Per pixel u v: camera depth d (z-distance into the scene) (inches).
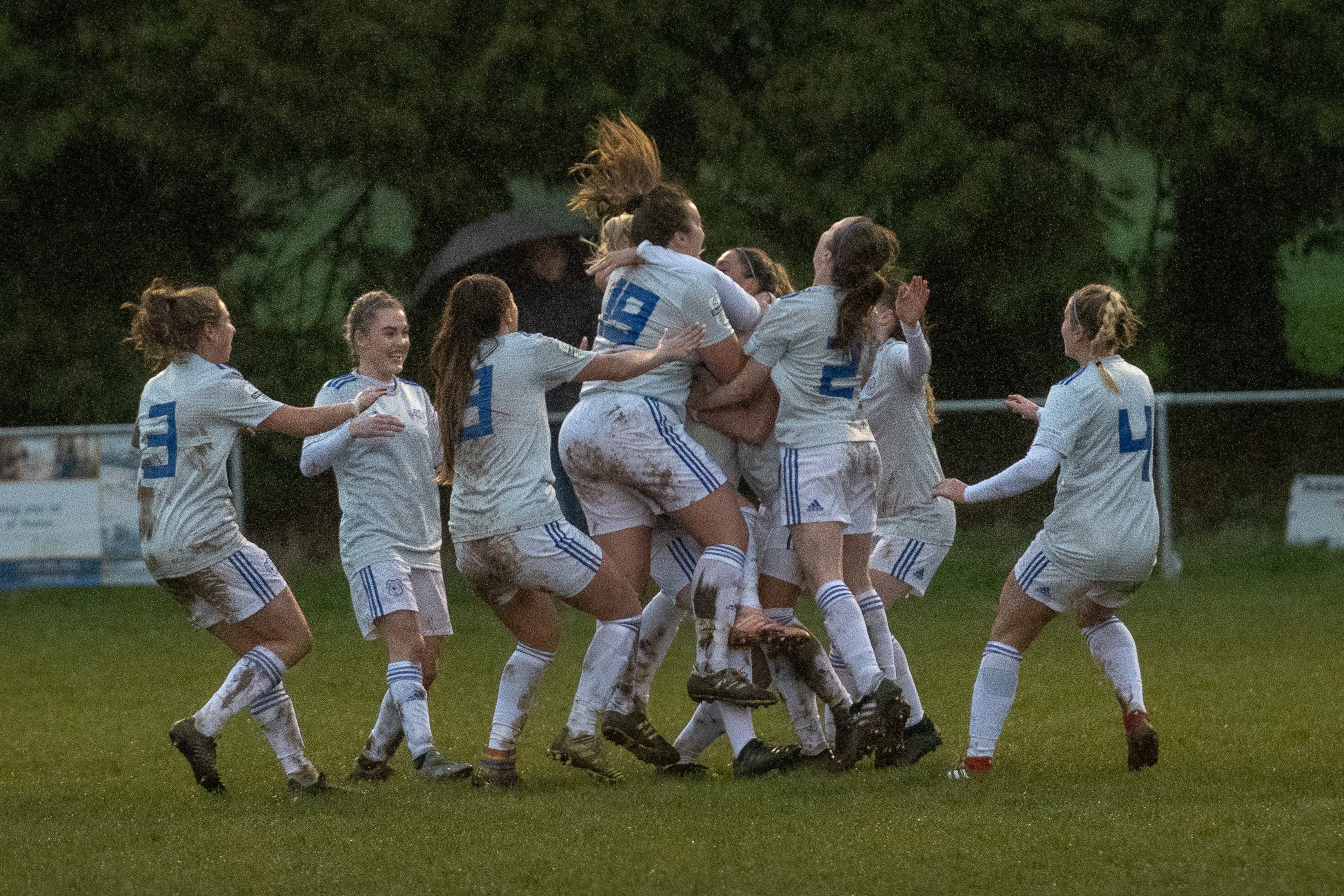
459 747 980.6
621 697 853.8
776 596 868.6
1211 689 1111.6
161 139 2185.0
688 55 2155.5
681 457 810.8
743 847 621.3
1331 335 2534.5
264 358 2359.7
